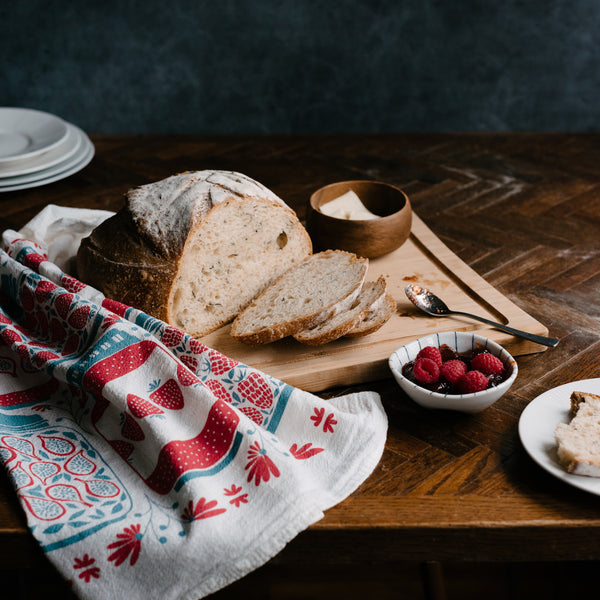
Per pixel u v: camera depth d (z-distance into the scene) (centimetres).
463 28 263
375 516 98
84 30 267
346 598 192
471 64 270
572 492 101
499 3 257
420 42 266
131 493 102
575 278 156
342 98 279
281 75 275
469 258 166
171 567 93
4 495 104
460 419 116
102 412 114
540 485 102
